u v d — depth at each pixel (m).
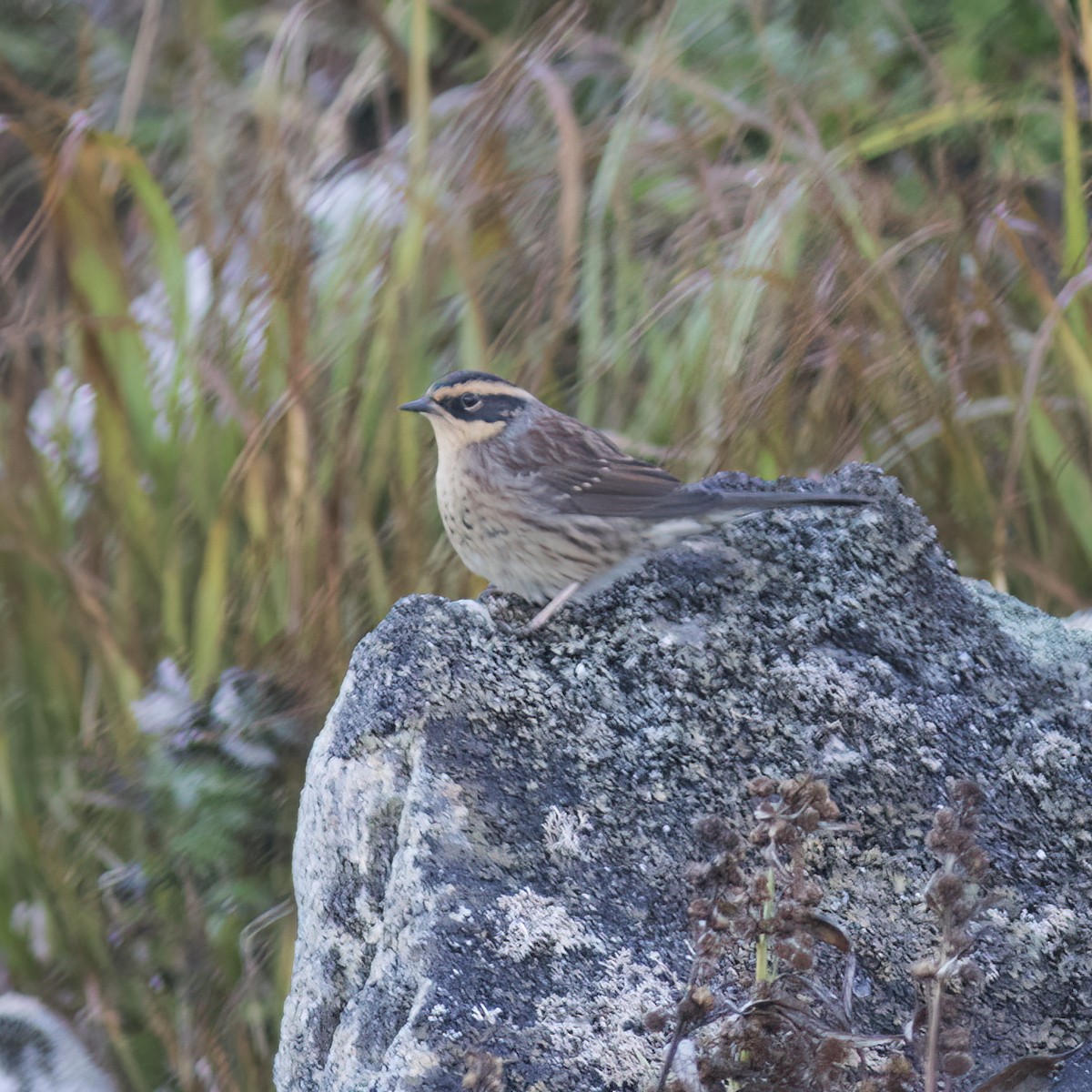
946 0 12.12
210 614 9.66
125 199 13.60
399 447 9.84
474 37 14.01
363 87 12.27
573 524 6.73
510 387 7.45
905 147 11.81
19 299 11.70
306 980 6.24
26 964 9.59
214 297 10.46
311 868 6.32
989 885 5.87
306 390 9.84
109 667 9.95
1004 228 9.70
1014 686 6.35
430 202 10.20
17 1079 8.73
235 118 13.30
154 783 9.12
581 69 12.70
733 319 9.90
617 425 10.41
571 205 10.23
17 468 10.59
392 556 10.04
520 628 6.43
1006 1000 5.73
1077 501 9.73
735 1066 5.21
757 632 6.41
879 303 9.97
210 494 10.26
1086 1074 5.55
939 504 9.88
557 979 5.62
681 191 11.30
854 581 6.57
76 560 10.55
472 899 5.74
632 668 6.32
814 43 12.28
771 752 6.16
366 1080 5.59
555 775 6.08
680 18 12.54
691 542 6.65
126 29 15.32
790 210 10.22
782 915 5.17
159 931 9.14
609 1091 5.38
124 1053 9.01
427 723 6.13
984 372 10.79
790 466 9.79
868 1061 5.57
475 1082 5.11
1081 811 6.07
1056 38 11.84
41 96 11.88
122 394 10.32
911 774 6.10
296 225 10.41
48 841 9.64
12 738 10.20
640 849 5.95
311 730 9.20
